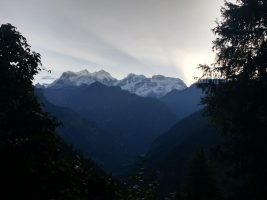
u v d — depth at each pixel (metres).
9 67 17.44
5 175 5.84
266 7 16.11
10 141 6.61
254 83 15.95
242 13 16.69
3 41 18.33
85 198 6.64
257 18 16.39
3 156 6.11
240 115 16.00
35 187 5.92
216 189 31.39
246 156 15.84
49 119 12.95
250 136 15.81
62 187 6.24
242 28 17.11
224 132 17.14
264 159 15.37
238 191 16.09
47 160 6.69
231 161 16.66
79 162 7.62
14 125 10.96
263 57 15.83
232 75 16.95
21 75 17.41
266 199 14.93
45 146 7.29
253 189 15.41
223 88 16.78
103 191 7.31
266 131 15.50
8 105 14.82
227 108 16.48
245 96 15.88
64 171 6.68
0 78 16.34
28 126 11.54
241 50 17.03
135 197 8.91
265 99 15.61
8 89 15.95
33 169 6.14
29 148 6.84
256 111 15.84
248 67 16.25
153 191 9.38
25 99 15.84
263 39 16.58
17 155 6.30
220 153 16.92
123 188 8.84
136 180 9.61
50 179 6.23
